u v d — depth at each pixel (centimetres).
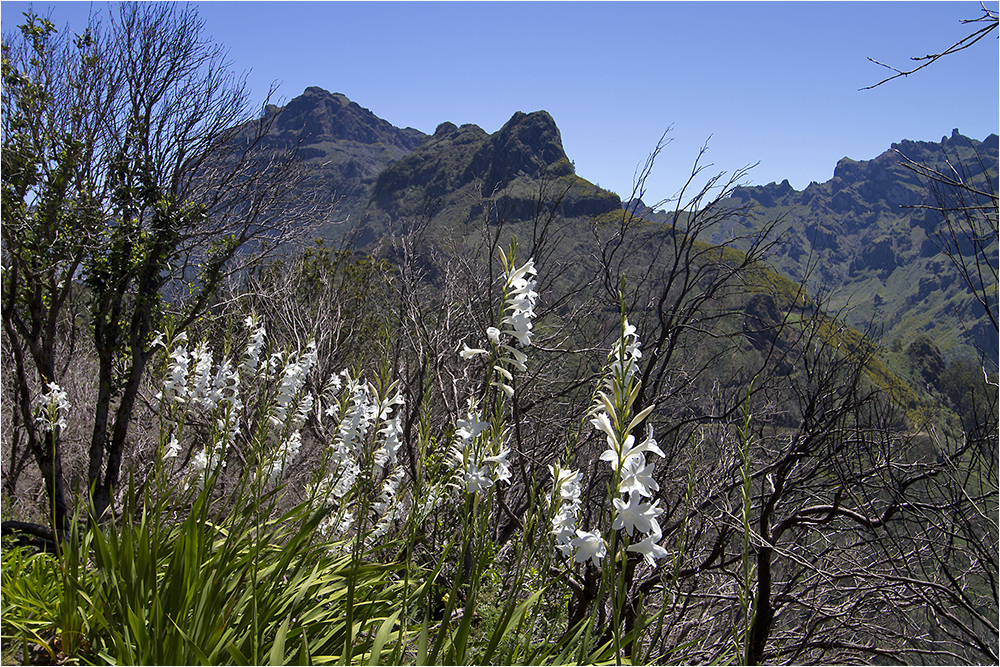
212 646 262
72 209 842
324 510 324
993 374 388
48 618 328
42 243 819
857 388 518
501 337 231
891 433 542
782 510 649
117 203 914
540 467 613
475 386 630
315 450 629
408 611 325
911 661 590
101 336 899
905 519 477
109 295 882
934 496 509
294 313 898
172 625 259
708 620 591
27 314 870
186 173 983
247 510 346
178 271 959
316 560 350
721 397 633
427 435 245
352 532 422
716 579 681
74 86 880
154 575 294
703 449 612
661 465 589
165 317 889
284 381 375
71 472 1011
